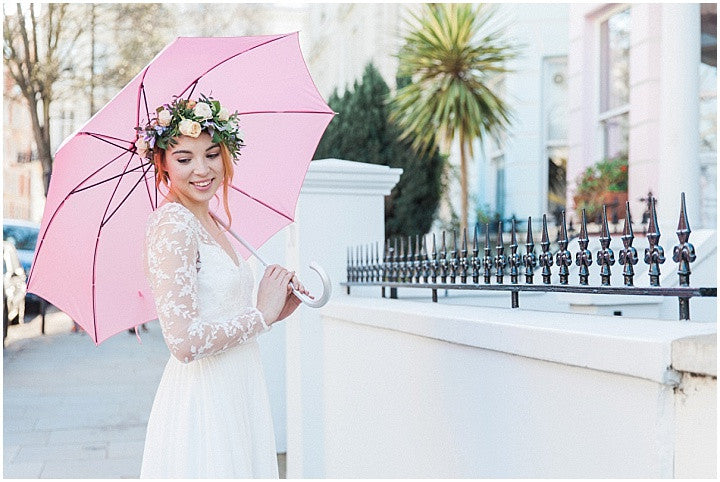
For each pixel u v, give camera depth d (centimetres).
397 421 301
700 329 170
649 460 166
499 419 227
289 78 277
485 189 1260
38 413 628
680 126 670
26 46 1548
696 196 673
